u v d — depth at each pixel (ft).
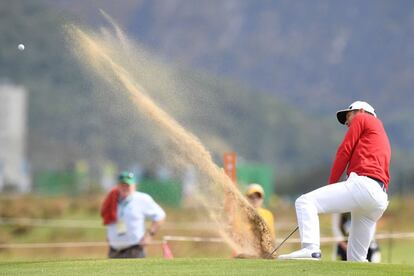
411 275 98.84
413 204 370.32
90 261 110.93
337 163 109.29
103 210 152.87
